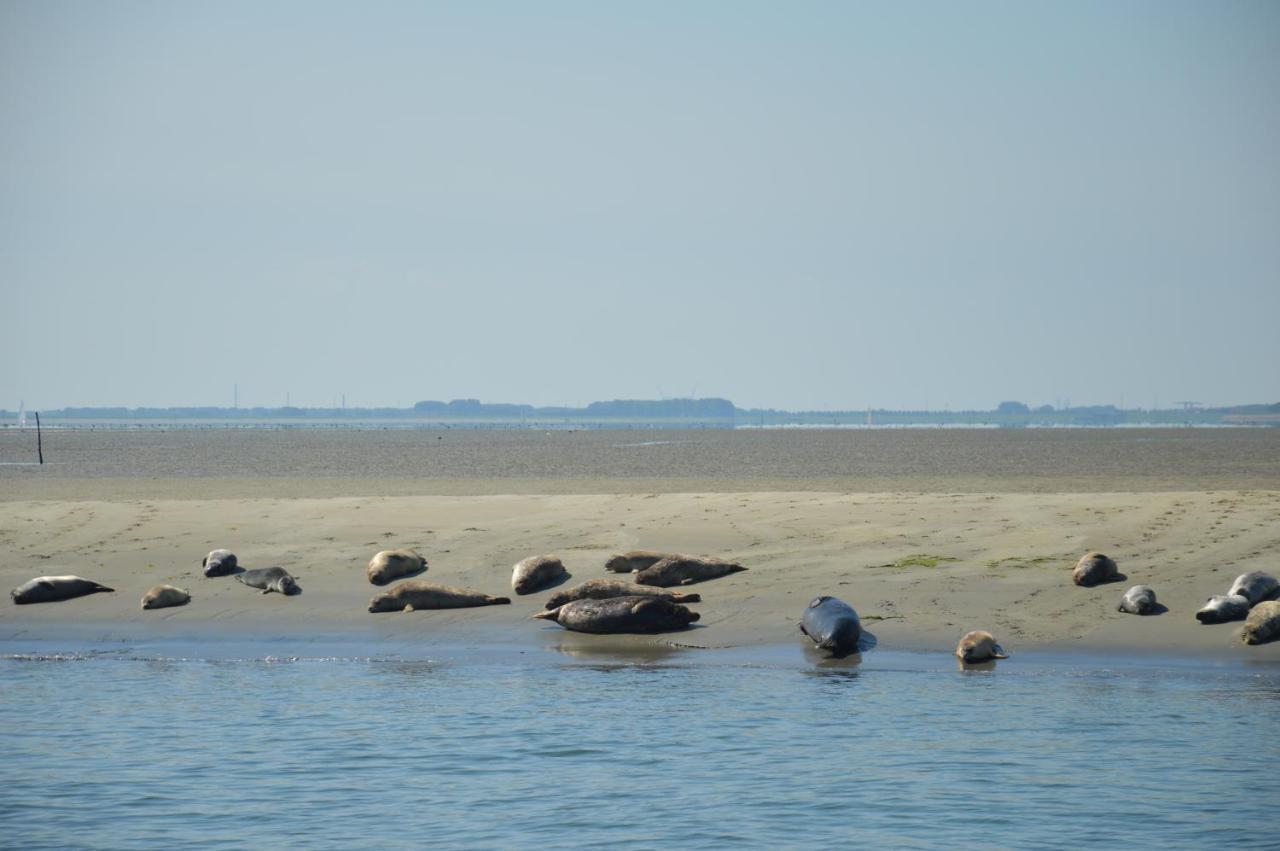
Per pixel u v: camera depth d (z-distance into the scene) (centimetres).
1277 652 4294
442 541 5900
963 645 4319
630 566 5356
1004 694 3906
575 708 3791
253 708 3841
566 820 2905
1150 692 3903
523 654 4528
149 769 3278
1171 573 5059
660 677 4178
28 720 3722
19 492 10025
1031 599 4888
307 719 3712
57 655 4584
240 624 4959
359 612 5078
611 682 4112
